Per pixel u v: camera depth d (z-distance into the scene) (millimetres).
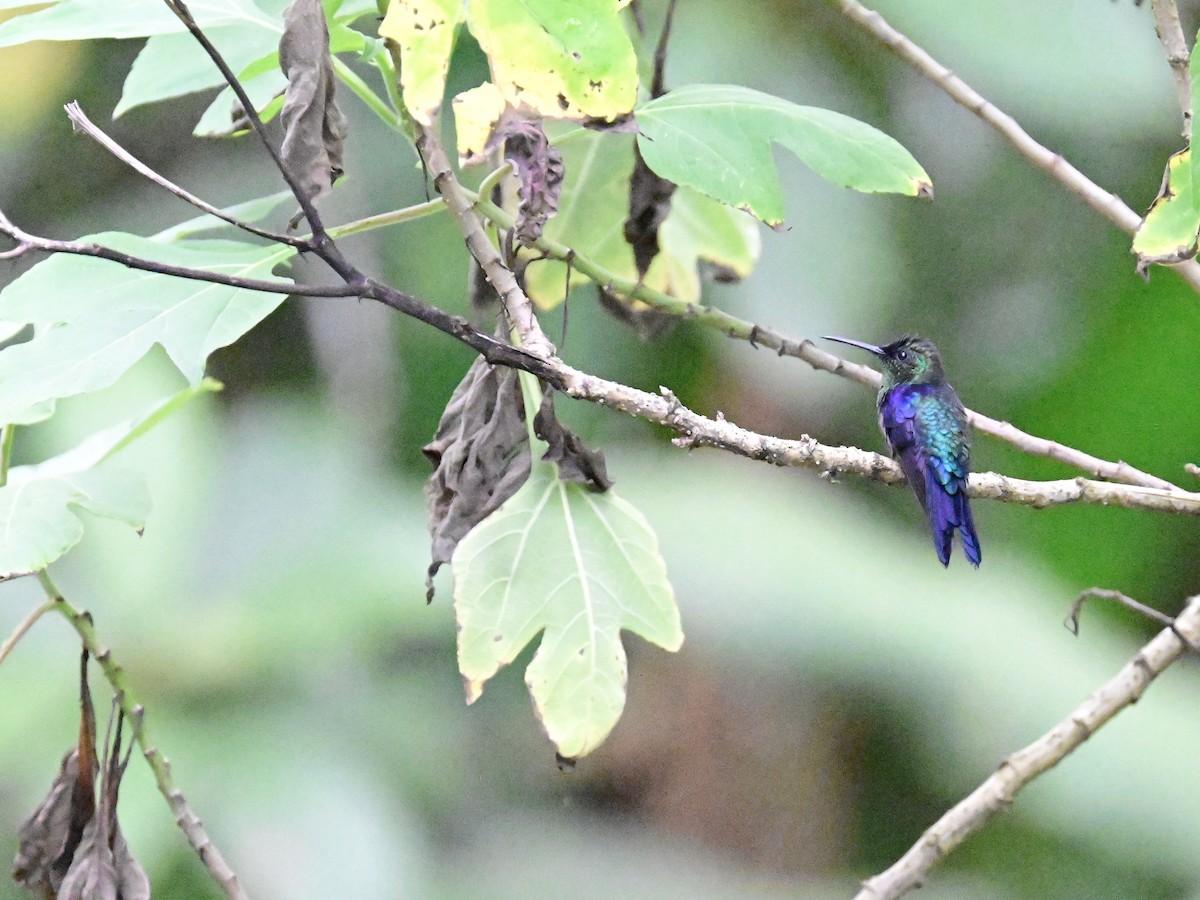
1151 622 12758
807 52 11336
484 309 6547
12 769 8656
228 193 12461
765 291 11188
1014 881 11953
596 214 8273
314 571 10164
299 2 5410
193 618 9297
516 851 11844
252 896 8633
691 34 10938
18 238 4531
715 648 11438
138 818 8617
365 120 11852
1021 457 12664
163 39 7035
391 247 11953
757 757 12914
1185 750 11711
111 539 9344
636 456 12562
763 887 12609
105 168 12727
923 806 12500
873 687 11469
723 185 5930
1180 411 12180
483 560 5910
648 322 8523
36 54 12406
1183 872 11203
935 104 11703
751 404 12352
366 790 9336
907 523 13000
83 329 5547
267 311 5613
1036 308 12359
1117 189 12125
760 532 11742
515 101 4824
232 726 9172
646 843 12805
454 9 4809
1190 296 11992
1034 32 11016
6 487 6207
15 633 6117
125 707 6246
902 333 12266
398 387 12148
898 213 12062
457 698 10969
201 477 9852
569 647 5848
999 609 12055
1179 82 5922
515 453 6129
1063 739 6215
